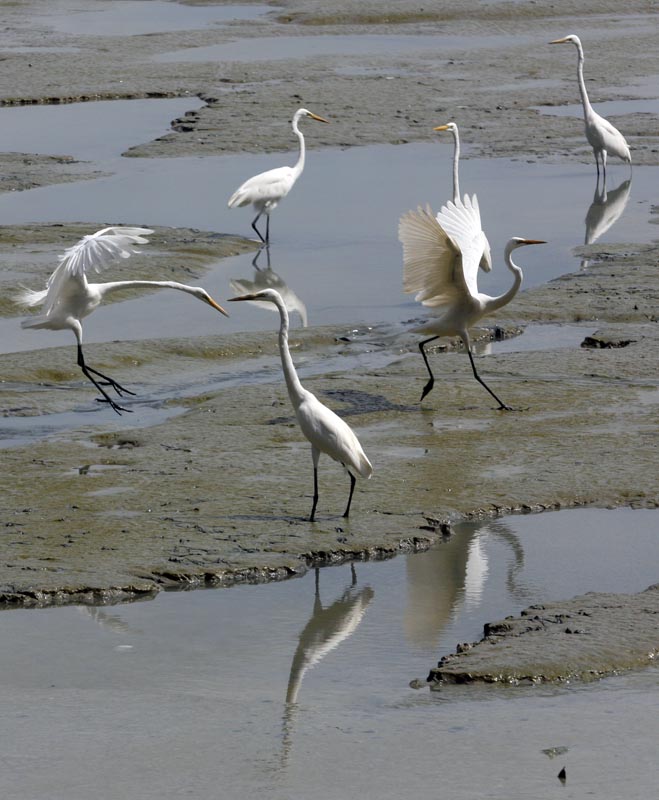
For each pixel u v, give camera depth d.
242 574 11.01
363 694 8.79
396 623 10.10
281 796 7.40
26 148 36.53
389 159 34.62
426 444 14.49
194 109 42.44
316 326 20.27
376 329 20.22
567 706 8.46
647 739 7.99
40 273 22.98
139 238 13.48
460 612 10.30
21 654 9.55
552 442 14.45
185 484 13.14
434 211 28.12
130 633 9.96
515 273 15.89
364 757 7.84
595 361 17.73
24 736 8.22
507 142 36.53
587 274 22.80
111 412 16.28
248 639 9.84
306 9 63.94
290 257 25.22
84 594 10.59
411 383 16.92
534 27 59.72
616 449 14.16
